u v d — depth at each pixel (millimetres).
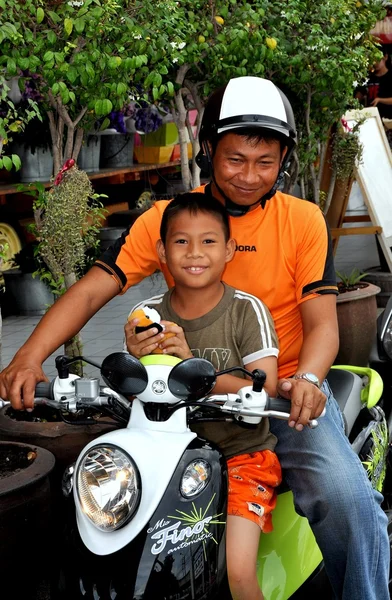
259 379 2125
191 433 2219
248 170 2605
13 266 7953
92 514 2062
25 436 3539
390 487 3664
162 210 2801
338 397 3217
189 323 2473
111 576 2035
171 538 2062
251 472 2436
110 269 2760
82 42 4074
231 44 4812
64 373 2230
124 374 2131
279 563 2586
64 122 4488
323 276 2676
